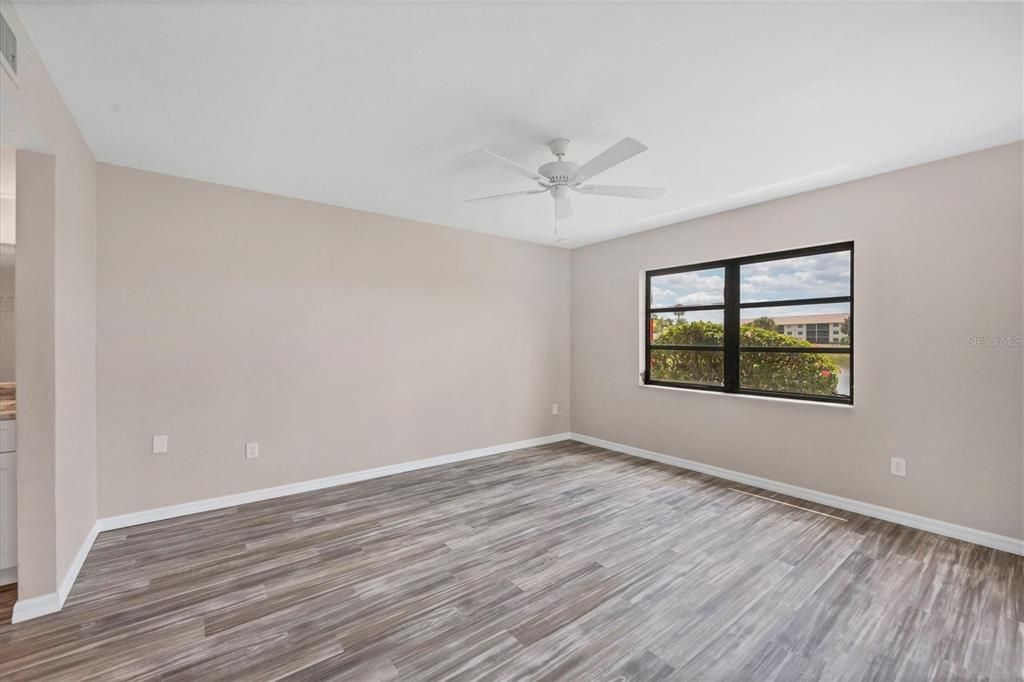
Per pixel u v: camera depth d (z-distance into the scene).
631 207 3.96
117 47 1.81
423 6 1.58
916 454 3.02
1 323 2.98
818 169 3.08
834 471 3.41
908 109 2.29
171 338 3.17
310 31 1.72
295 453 3.69
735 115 2.36
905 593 2.24
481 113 2.35
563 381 5.65
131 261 3.04
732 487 3.86
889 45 1.79
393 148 2.77
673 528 3.01
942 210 2.91
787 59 1.89
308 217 3.76
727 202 3.83
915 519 3.02
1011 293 2.67
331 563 2.53
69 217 2.30
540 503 3.46
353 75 2.02
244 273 3.46
